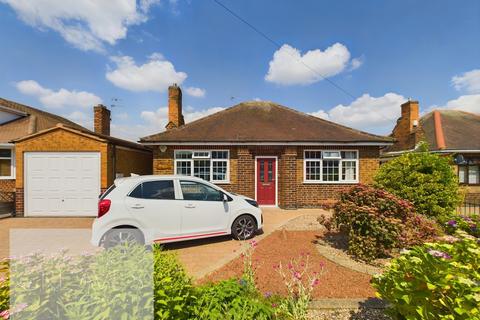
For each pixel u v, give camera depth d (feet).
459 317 5.83
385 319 9.07
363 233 14.82
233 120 40.27
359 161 34.58
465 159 42.63
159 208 16.81
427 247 7.83
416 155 22.76
